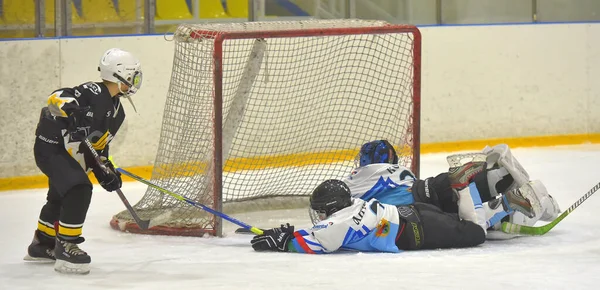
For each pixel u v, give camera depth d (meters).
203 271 14.55
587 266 14.62
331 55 26.22
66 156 14.32
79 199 14.17
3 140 23.73
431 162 27.44
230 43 22.23
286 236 16.00
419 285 13.38
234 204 20.91
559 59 30.70
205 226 18.03
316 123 26.22
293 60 25.81
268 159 24.86
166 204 18.83
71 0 25.20
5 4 24.58
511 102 30.27
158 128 25.80
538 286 13.30
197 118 18.62
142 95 25.48
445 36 29.27
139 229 18.22
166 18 26.72
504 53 30.03
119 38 25.12
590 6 31.73
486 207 16.67
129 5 26.09
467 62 29.61
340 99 26.38
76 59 24.59
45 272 14.66
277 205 21.03
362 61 26.64
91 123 14.15
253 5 27.89
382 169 16.95
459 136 29.69
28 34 24.81
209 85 18.28
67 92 14.05
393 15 29.66
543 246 16.34
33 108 24.09
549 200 17.30
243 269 14.63
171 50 25.80
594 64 31.11
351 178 17.14
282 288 13.30
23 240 17.66
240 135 25.33
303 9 28.59
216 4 27.44
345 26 20.17
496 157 17.53
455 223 16.05
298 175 23.42
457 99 29.56
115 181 14.72
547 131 30.78
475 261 15.02
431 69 29.19
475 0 30.53
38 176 24.25
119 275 14.38
